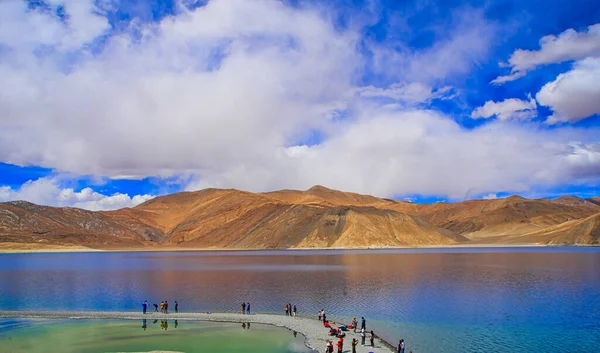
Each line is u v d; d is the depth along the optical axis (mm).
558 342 39656
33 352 38125
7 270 118625
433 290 68312
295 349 37844
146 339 41719
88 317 51906
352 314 51469
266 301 60750
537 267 103125
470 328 44531
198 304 59594
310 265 117125
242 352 37156
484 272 93250
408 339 40688
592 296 61875
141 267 125250
